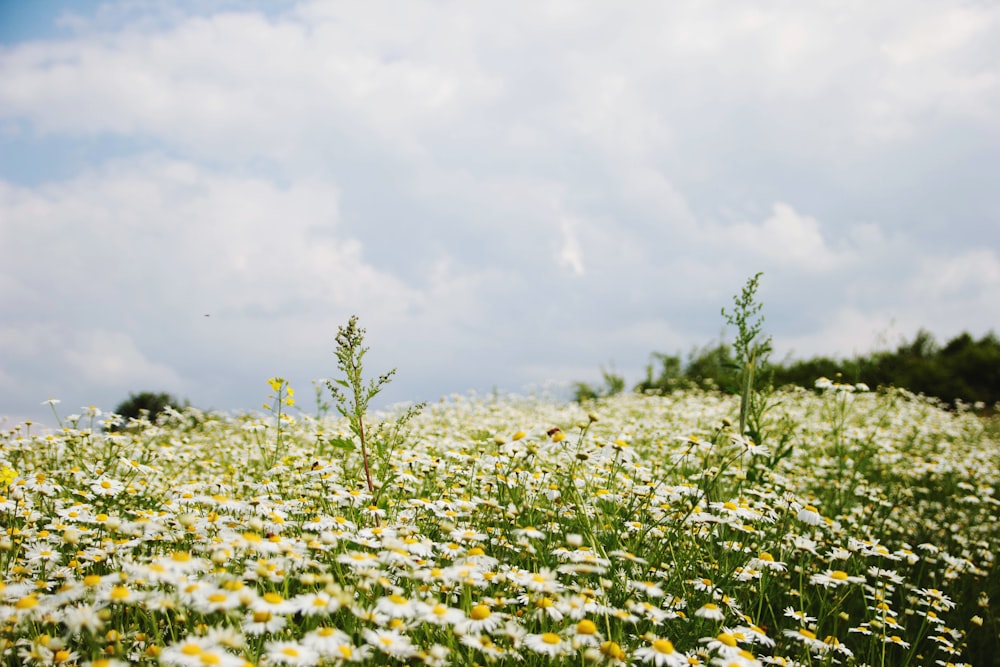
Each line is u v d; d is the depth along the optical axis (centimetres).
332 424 690
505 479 398
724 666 249
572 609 261
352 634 238
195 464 611
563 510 412
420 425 812
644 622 309
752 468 534
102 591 236
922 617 449
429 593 264
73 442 501
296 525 338
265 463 507
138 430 576
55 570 286
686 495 407
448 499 404
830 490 635
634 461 454
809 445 786
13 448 465
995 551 566
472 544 321
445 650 227
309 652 204
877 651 394
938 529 609
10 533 298
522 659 266
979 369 1842
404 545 276
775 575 400
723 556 374
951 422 1136
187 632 250
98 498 418
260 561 257
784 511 468
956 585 499
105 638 235
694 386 1432
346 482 440
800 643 368
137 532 302
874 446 750
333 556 283
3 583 244
